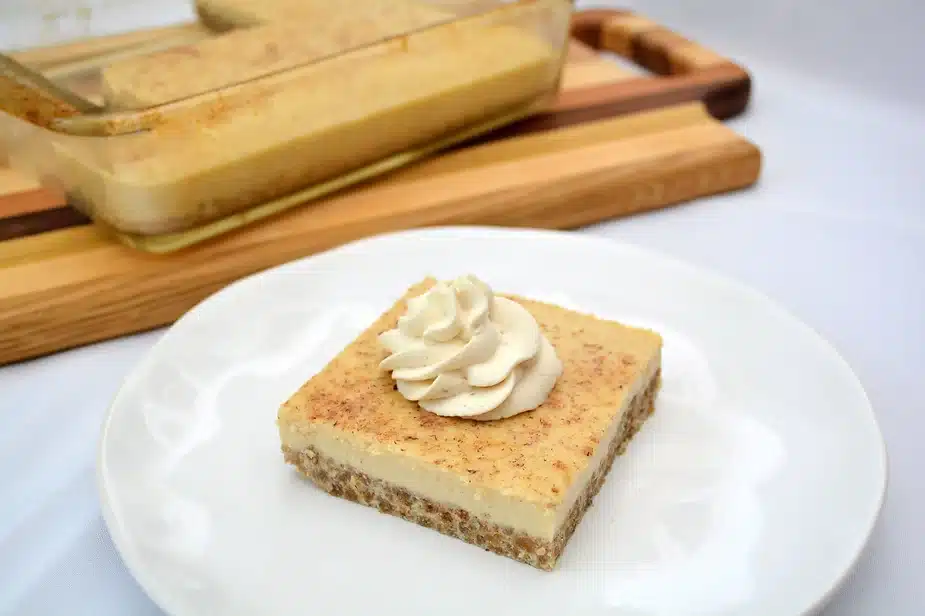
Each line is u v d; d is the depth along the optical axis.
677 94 0.42
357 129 0.34
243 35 0.36
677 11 0.51
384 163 0.37
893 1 0.44
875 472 0.24
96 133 0.30
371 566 0.23
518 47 0.38
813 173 0.40
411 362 0.25
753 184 0.39
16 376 0.30
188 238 0.33
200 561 0.23
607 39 0.48
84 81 0.35
